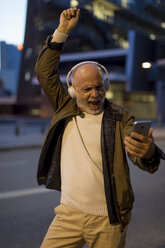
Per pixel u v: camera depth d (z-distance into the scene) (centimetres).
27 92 3981
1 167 743
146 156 126
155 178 635
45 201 459
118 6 4247
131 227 364
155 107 3691
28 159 878
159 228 360
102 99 153
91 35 3969
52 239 165
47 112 3969
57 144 165
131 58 3325
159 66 3325
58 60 164
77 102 158
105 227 152
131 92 3619
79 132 158
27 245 315
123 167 150
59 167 167
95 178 152
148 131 126
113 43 4591
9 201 457
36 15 3675
